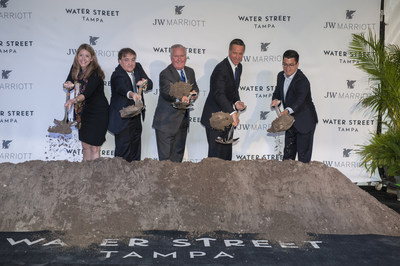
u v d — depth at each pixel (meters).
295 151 6.65
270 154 7.16
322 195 4.95
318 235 4.52
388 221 4.76
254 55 7.00
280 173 5.13
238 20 6.95
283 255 3.98
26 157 7.02
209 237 4.38
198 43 6.97
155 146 7.12
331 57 7.01
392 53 6.89
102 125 6.07
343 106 7.08
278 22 6.96
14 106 6.95
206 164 5.18
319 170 5.16
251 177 5.08
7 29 6.84
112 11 6.89
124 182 4.93
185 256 3.91
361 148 7.12
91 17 6.88
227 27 6.95
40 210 4.65
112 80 6.12
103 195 4.79
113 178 4.97
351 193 5.02
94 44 6.91
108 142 7.07
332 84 7.05
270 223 4.63
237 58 6.32
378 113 7.06
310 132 6.46
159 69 6.98
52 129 5.68
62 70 6.93
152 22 6.93
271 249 4.12
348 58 7.00
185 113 6.42
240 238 4.38
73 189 4.85
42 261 3.75
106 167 5.08
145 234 4.41
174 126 6.34
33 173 5.00
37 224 4.53
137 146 6.42
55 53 6.90
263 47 6.99
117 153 6.25
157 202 4.75
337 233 4.60
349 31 6.98
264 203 4.84
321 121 7.10
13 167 5.05
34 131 6.99
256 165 5.21
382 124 7.09
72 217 4.58
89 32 6.89
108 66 6.94
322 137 7.12
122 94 6.01
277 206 4.82
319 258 3.93
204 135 7.11
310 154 6.52
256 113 7.10
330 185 5.05
